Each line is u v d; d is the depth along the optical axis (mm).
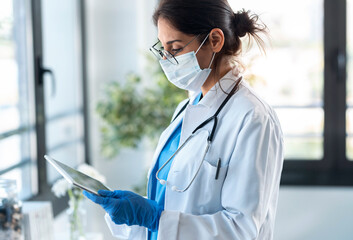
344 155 3219
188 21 1214
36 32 2316
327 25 3127
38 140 2350
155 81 2955
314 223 3016
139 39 3150
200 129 1262
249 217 1093
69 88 2965
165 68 1320
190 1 1217
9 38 2127
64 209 2658
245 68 1369
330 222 3006
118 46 3166
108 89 3027
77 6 3041
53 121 2684
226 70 1318
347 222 2994
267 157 1145
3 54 2068
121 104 2918
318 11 3123
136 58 3164
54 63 2688
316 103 3193
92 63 3193
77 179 1166
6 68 2098
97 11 3158
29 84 2324
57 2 2725
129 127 2914
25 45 2291
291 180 3029
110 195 1184
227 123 1222
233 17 1285
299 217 3021
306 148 3248
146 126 2910
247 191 1109
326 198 3002
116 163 3230
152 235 1354
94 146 3254
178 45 1247
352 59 3148
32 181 2363
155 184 1388
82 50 3088
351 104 3182
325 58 3154
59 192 1948
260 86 3156
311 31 3139
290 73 3170
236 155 1147
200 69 1270
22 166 2268
